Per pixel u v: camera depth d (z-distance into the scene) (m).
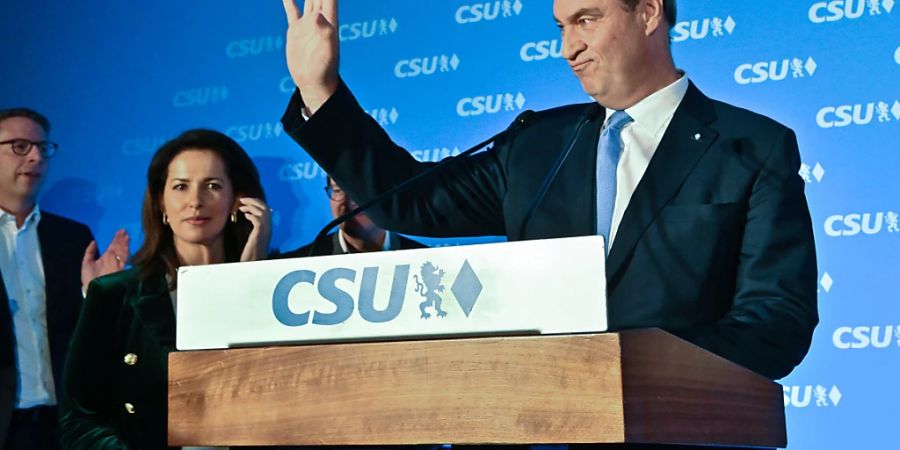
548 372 1.04
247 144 3.30
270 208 3.01
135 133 3.43
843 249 2.65
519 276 1.08
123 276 2.61
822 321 2.64
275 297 1.17
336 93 2.00
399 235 3.06
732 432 1.25
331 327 1.14
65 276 3.31
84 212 3.42
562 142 2.03
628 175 1.96
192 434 1.17
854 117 2.68
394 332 1.12
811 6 2.75
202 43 3.41
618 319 1.82
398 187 1.70
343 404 1.11
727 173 1.89
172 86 3.42
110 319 2.54
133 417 2.42
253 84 3.33
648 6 2.01
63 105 3.51
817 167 2.70
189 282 1.21
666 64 2.03
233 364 1.17
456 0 3.12
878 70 2.68
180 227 2.76
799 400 2.63
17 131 3.36
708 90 2.82
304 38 1.99
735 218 1.85
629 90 2.02
